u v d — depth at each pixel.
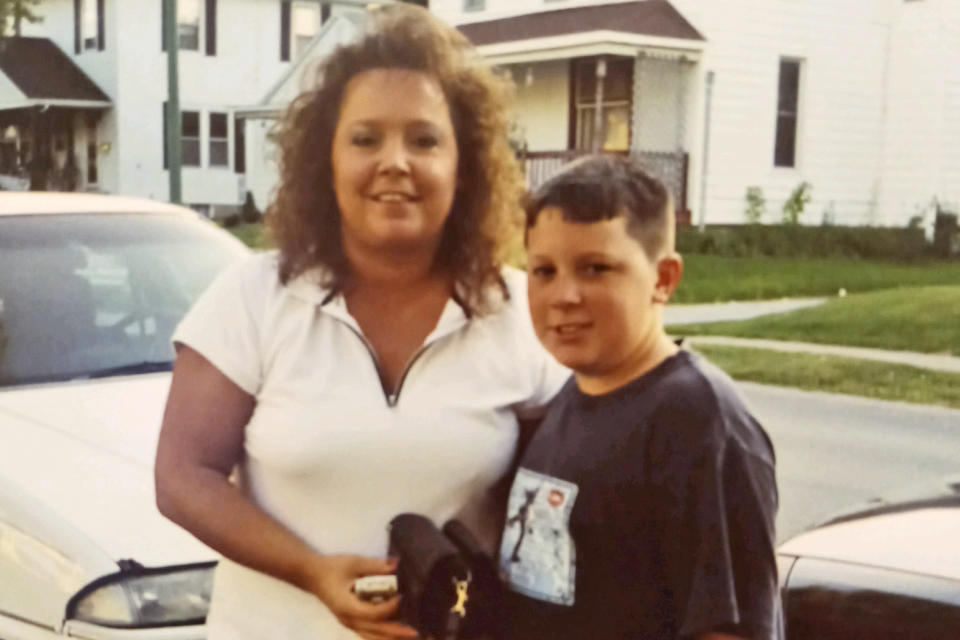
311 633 2.09
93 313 4.33
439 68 2.16
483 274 2.21
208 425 2.11
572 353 1.87
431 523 2.00
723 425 1.76
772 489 1.76
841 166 22.00
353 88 2.13
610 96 21.06
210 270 4.71
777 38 20.78
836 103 21.70
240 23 32.56
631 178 1.87
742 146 20.67
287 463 2.07
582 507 1.85
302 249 2.16
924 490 3.29
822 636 2.86
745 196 20.80
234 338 2.13
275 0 33.03
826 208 21.91
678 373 1.84
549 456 1.95
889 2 22.03
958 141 21.89
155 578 2.97
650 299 1.88
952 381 10.73
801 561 2.99
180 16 31.73
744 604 1.71
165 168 32.09
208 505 2.04
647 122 20.30
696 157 20.22
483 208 2.23
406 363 2.17
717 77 20.22
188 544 3.05
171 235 4.82
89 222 4.71
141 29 31.36
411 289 2.19
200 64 32.16
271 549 2.01
